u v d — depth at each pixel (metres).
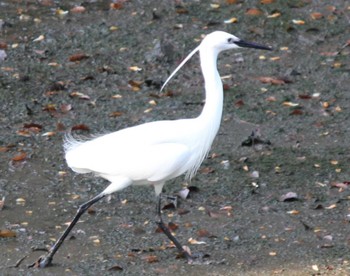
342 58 16.17
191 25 17.09
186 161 10.34
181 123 10.41
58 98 14.83
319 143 13.62
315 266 10.09
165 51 16.14
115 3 17.77
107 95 14.99
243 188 12.30
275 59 16.14
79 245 10.68
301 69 15.85
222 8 17.69
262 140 13.58
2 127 13.89
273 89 15.27
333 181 12.48
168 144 10.23
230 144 13.55
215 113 10.44
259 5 17.75
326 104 14.76
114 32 16.84
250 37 16.75
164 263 10.17
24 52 16.19
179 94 15.09
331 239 10.84
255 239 10.88
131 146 10.19
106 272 9.91
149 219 11.44
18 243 10.70
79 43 16.55
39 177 12.51
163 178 10.23
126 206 11.80
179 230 11.11
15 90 14.99
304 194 12.14
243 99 14.95
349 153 13.28
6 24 16.95
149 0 17.83
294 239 10.88
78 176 12.55
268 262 10.21
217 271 9.96
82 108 14.55
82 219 11.41
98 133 13.73
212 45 10.45
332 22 17.23
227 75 15.68
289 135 13.85
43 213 11.55
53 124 14.03
